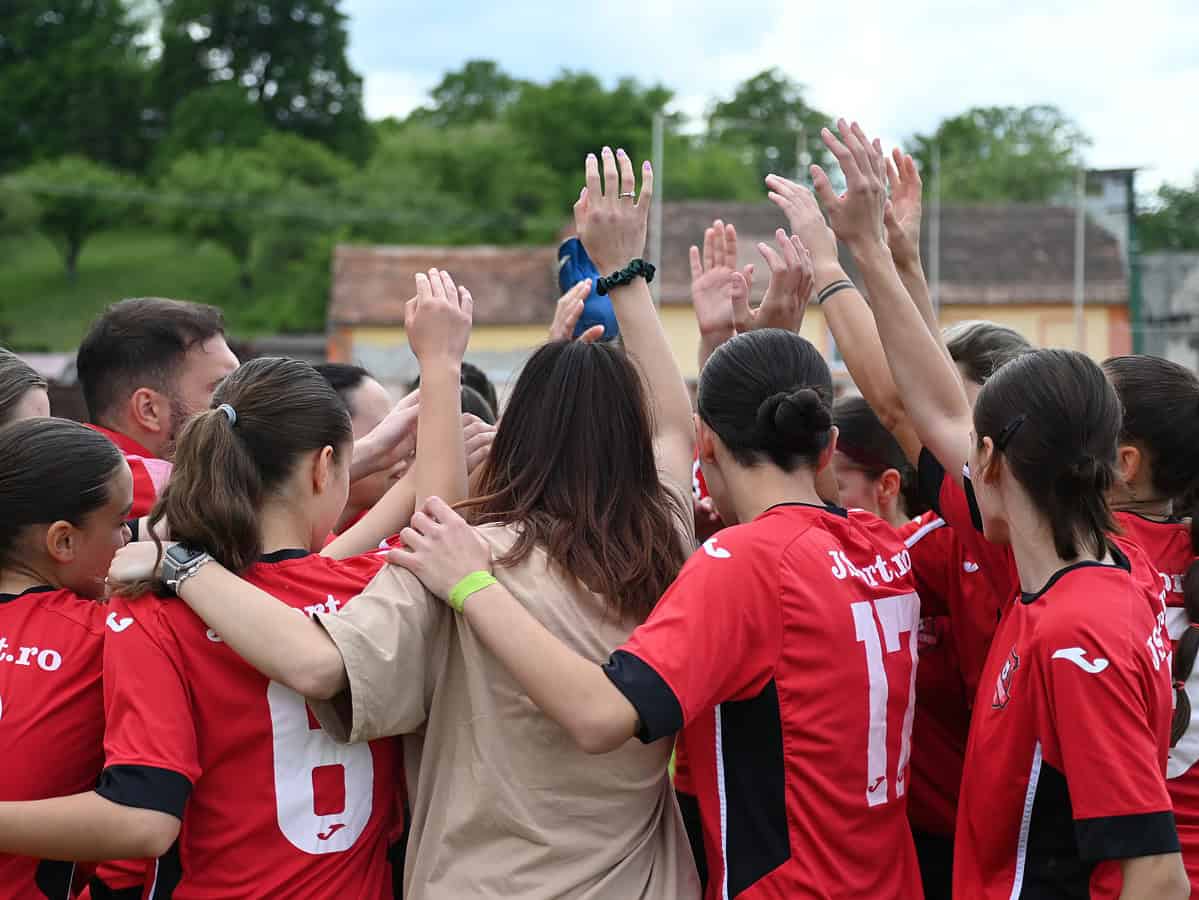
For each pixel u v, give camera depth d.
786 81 74.00
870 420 3.02
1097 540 1.97
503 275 29.39
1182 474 2.45
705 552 2.00
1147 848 1.78
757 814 2.00
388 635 1.96
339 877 2.07
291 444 2.09
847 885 2.00
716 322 2.93
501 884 1.97
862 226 2.32
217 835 2.00
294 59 78.81
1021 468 1.98
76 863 2.30
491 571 2.03
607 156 2.56
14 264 71.56
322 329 58.31
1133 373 2.49
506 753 1.99
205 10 77.81
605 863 2.00
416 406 2.69
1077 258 26.27
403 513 2.42
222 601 1.94
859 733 2.04
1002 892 1.97
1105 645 1.84
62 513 2.14
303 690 1.91
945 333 2.88
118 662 1.96
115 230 76.62
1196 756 2.30
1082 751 1.82
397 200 61.09
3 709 2.06
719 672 1.91
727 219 26.00
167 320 2.99
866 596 2.11
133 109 78.75
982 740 2.01
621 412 2.15
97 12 81.62
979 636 2.46
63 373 27.81
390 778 2.19
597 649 2.03
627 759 2.04
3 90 76.44
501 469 2.19
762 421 2.11
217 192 63.56
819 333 17.92
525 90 66.44
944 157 65.94
